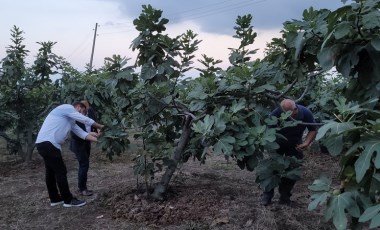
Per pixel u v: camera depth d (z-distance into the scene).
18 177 7.95
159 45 5.34
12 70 8.90
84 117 5.94
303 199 6.02
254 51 5.88
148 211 5.30
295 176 5.00
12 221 5.43
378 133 1.95
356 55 2.59
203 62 5.84
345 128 2.07
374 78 2.62
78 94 9.20
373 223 1.82
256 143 4.42
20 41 9.27
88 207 5.91
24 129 9.48
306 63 3.69
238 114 4.68
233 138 4.34
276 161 4.97
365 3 2.53
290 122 4.77
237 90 5.06
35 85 9.43
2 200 6.36
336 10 2.43
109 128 6.09
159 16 5.24
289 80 5.04
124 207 5.55
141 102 5.57
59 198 6.08
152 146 5.64
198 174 7.72
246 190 6.50
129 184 6.93
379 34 2.57
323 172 8.02
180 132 6.62
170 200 5.79
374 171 1.96
